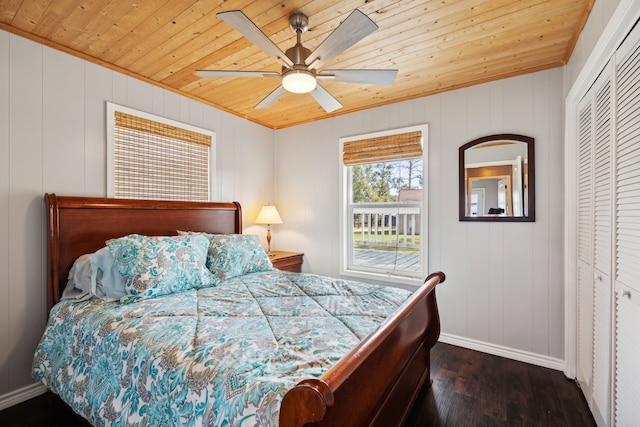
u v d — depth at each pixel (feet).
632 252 4.27
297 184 12.76
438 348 9.02
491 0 5.49
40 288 6.82
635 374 4.14
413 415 6.03
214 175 10.73
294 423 2.53
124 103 8.30
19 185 6.55
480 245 8.84
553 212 7.85
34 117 6.74
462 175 9.03
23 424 5.88
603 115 5.43
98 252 6.59
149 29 6.47
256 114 11.74
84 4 5.65
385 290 6.72
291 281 7.67
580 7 5.66
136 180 8.58
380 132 10.57
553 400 6.50
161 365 3.82
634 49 4.15
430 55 7.43
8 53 6.38
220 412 3.08
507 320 8.46
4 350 6.36
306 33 6.52
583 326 6.68
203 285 7.28
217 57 7.63
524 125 8.21
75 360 5.25
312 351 3.92
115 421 4.15
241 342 4.15
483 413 6.10
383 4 5.58
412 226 10.38
